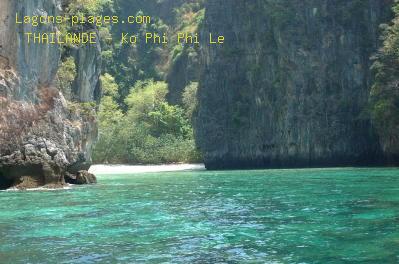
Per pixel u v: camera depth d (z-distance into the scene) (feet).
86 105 111.45
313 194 72.95
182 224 48.08
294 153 186.19
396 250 35.96
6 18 85.25
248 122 197.88
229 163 202.18
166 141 250.37
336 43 183.62
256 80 196.03
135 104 281.13
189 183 105.81
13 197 72.90
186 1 398.42
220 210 57.57
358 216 50.52
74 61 110.42
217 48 206.59
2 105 83.25
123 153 241.76
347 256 34.53
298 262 33.22
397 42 156.04
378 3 178.70
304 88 184.85
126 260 34.12
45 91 93.35
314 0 185.98
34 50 91.09
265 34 194.29
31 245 38.99
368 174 117.50
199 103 212.02
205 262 33.42
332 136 181.37
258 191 81.30
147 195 77.00
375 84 160.35
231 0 204.74
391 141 160.25
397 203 59.88
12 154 83.71
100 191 84.33
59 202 66.80
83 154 105.50
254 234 42.63
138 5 400.26
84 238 41.60
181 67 328.29
